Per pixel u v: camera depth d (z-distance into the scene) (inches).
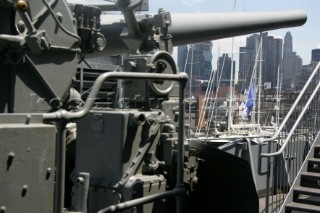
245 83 903.7
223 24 285.1
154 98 187.9
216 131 592.1
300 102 304.3
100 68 361.4
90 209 161.3
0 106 168.6
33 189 113.5
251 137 382.3
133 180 155.2
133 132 160.4
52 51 177.5
